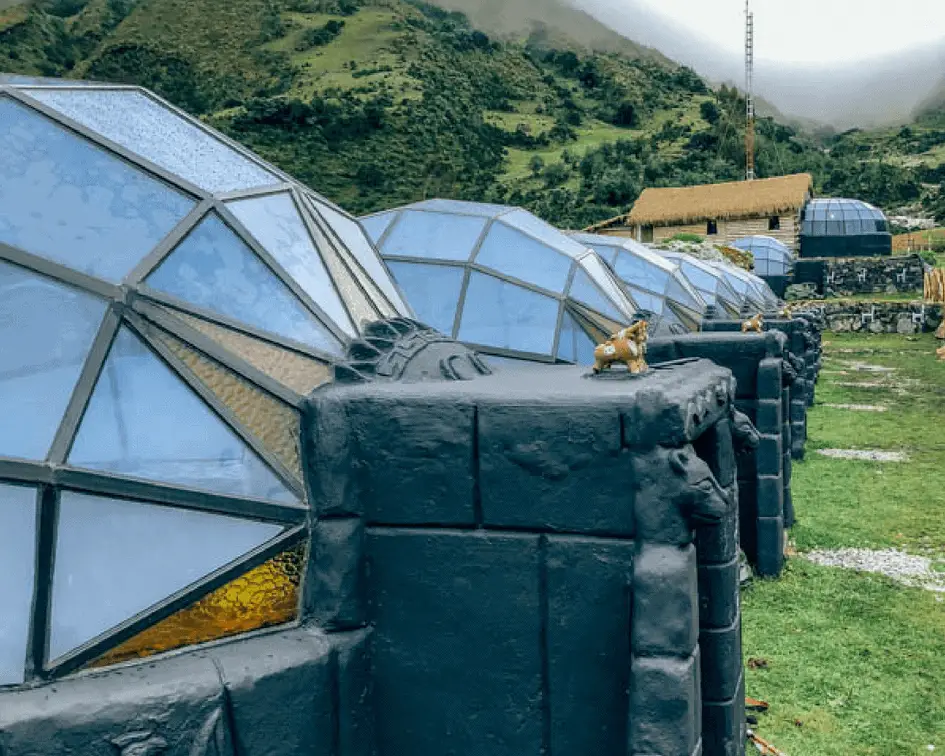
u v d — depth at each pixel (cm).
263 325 505
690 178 7488
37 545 395
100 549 411
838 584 1094
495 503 448
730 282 2747
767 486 1117
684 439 419
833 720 761
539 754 458
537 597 447
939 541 1270
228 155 626
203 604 433
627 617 435
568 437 433
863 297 5384
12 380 414
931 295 4925
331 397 467
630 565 432
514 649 453
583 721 449
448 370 526
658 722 411
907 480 1656
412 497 459
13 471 393
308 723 436
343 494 461
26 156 484
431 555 459
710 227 5966
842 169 8194
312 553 464
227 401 464
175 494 429
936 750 708
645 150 8294
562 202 7238
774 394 1109
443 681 464
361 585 464
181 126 619
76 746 370
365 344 529
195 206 523
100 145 512
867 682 830
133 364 447
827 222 5953
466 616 457
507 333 1238
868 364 3612
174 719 391
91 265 459
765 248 5381
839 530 1335
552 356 1215
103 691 383
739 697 513
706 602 489
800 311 2725
